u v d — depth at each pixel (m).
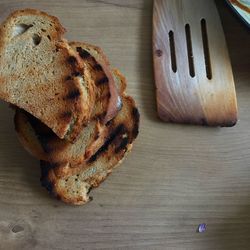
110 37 0.35
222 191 0.32
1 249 0.30
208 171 0.33
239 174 0.33
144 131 0.33
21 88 0.30
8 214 0.31
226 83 0.34
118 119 0.32
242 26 0.35
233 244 0.32
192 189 0.32
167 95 0.33
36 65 0.31
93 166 0.31
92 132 0.30
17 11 0.32
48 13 0.35
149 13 0.36
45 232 0.31
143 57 0.35
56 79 0.30
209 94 0.34
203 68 0.34
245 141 0.34
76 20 0.35
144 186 0.32
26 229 0.31
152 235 0.31
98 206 0.31
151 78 0.34
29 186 0.31
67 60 0.30
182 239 0.31
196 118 0.33
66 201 0.31
